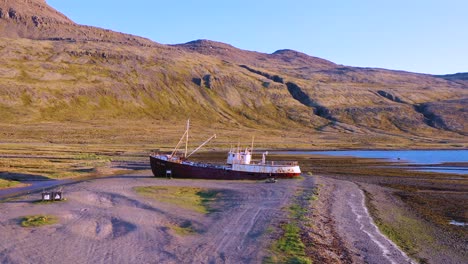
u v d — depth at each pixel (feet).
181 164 224.12
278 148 541.75
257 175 226.99
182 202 140.05
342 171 285.64
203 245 86.69
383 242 99.50
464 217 135.85
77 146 433.07
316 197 158.10
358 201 159.53
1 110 645.92
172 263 74.79
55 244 84.74
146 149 437.99
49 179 206.59
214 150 476.54
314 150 528.22
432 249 97.19
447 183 225.97
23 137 505.66
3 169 222.48
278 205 137.08
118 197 144.46
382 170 293.23
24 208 121.60
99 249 82.12
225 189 177.78
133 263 74.18
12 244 84.12
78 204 129.59
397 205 155.94
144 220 108.17
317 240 94.89
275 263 76.28
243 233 97.40
